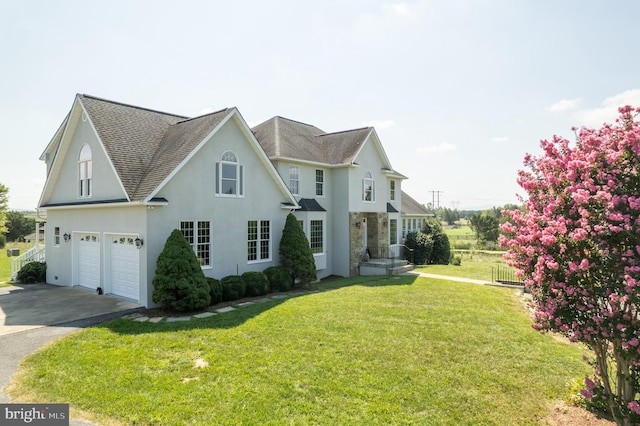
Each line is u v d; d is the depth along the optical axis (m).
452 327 10.23
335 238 22.73
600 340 5.02
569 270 4.86
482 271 23.56
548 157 5.79
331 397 6.25
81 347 8.63
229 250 15.76
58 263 18.23
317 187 22.19
